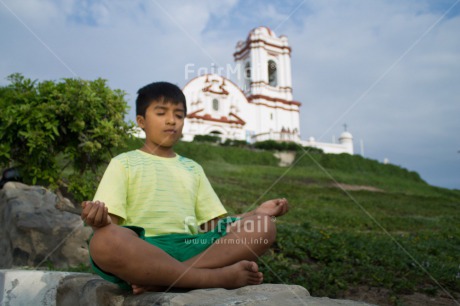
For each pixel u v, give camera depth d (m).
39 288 2.05
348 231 7.50
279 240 4.41
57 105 3.79
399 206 14.40
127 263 1.36
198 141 26.77
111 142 4.02
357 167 27.28
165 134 1.87
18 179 4.19
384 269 3.68
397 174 28.50
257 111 31.56
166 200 1.76
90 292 1.69
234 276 1.54
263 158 26.33
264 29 33.75
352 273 3.44
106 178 1.70
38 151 3.76
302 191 15.84
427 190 23.45
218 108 30.11
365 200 14.96
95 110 3.96
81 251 3.53
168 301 1.27
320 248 4.21
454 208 15.53
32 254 3.40
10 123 3.63
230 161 24.44
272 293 1.37
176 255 1.61
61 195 4.17
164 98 1.86
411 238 6.83
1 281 2.03
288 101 32.56
